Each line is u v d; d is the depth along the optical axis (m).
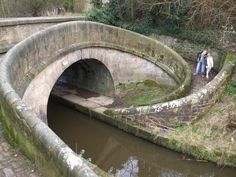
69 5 32.91
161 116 13.73
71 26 14.61
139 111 14.09
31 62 11.31
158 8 21.42
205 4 19.45
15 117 6.17
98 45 16.77
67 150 4.74
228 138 12.63
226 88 15.37
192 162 12.36
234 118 13.12
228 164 11.73
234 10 19.33
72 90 20.47
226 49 18.97
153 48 18.55
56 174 4.89
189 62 20.36
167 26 21.56
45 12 30.02
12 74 8.91
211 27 20.41
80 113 17.25
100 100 18.38
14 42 14.92
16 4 28.30
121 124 14.69
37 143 5.37
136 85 19.20
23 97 10.39
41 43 12.19
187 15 20.73
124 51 18.34
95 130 16.06
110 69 18.17
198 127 13.45
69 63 14.91
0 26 13.92
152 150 13.49
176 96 15.34
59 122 16.72
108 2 23.78
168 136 13.06
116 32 17.72
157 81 18.94
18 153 6.36
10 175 5.68
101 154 14.45
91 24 16.03
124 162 13.99
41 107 12.68
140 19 22.83
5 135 7.11
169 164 12.89
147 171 13.15
